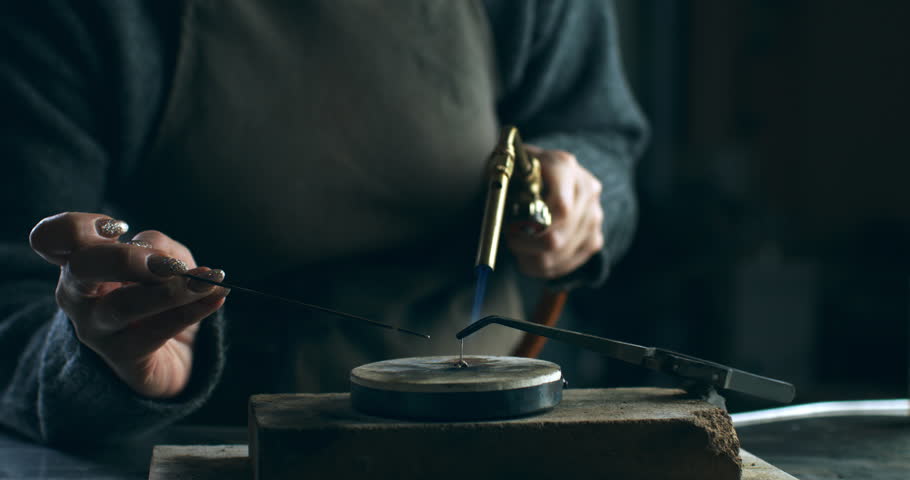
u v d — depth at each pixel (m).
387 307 1.03
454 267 1.09
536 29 1.17
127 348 0.66
